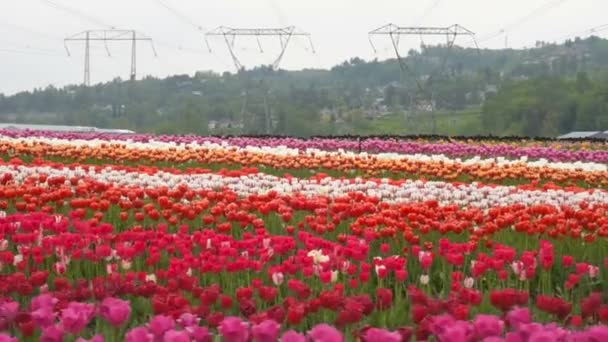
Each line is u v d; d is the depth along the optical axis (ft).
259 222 79.92
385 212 82.17
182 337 33.91
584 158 204.64
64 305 44.60
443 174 149.18
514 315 37.91
